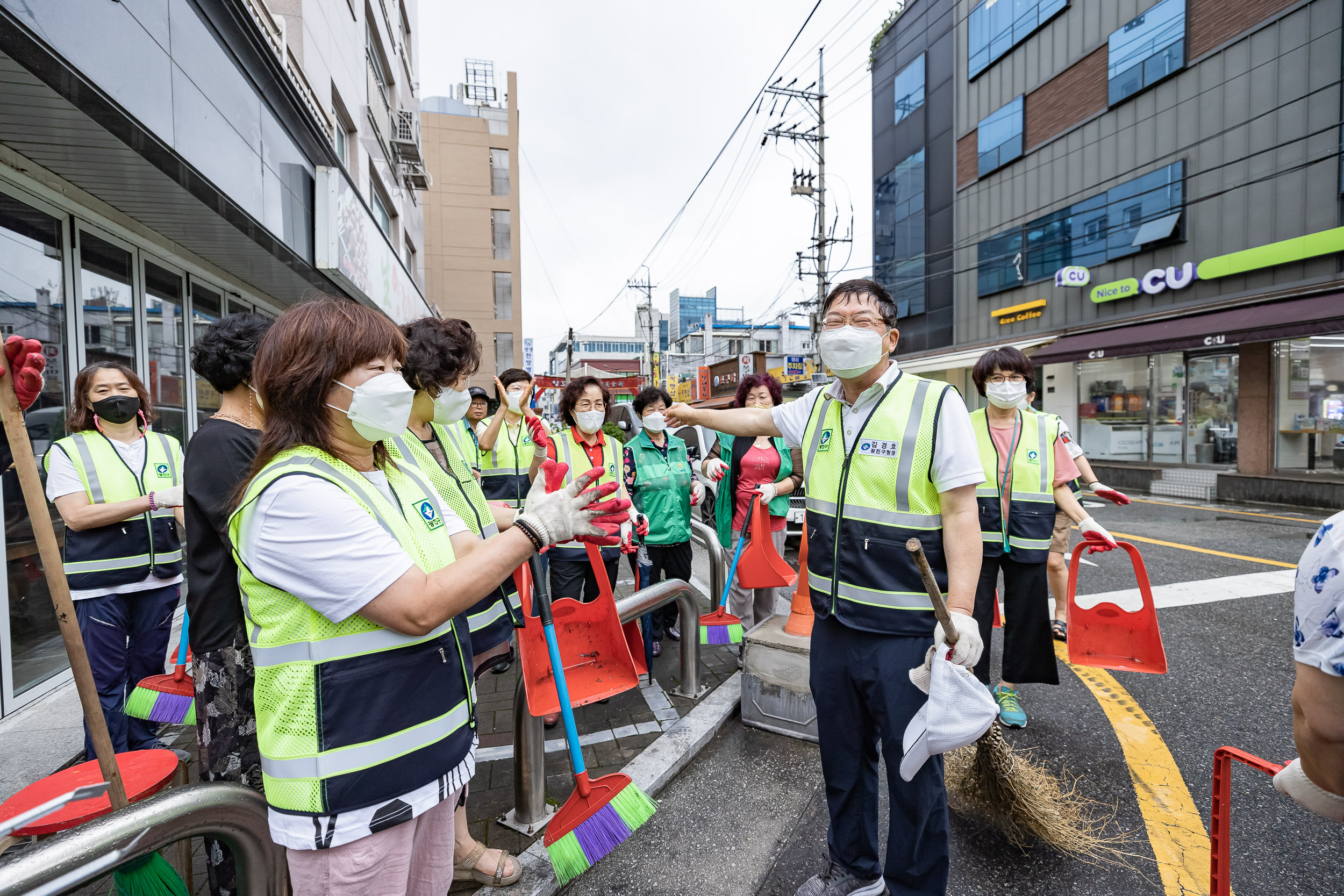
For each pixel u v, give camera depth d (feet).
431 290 96.43
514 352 99.71
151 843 3.21
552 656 6.12
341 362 3.59
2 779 8.08
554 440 11.19
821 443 5.97
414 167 48.70
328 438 3.70
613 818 5.96
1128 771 8.31
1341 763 3.02
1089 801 7.69
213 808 3.50
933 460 5.25
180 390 15.87
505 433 16.03
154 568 8.55
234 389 5.53
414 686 3.69
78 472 8.11
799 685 9.30
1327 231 29.40
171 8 10.77
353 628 3.48
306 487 3.34
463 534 4.94
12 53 7.79
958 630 4.74
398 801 3.60
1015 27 47.60
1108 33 40.40
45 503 3.82
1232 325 31.32
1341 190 29.17
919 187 59.62
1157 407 39.29
